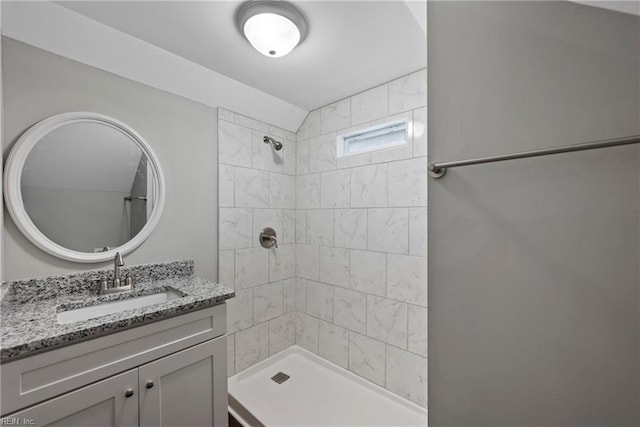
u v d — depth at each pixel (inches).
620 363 20.3
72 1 44.0
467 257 27.6
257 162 81.1
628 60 19.9
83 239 52.2
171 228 64.5
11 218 45.1
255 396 69.9
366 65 63.6
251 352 79.6
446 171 29.0
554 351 22.9
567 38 22.4
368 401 68.4
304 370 80.9
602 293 20.9
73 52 50.4
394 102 69.9
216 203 72.8
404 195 67.9
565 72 22.4
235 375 75.8
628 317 20.0
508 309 25.1
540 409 23.5
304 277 89.0
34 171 47.2
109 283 53.4
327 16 48.1
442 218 29.3
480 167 26.7
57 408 34.0
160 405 42.8
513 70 25.0
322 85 72.6
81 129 52.1
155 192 60.9
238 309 76.7
